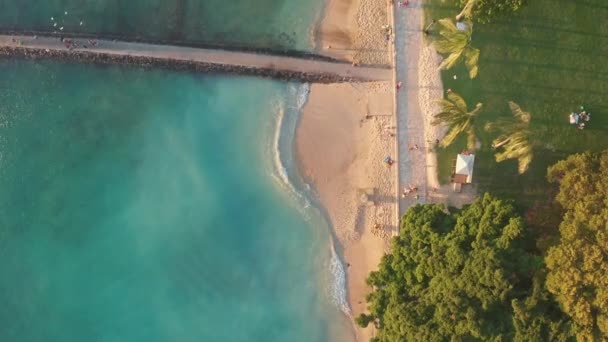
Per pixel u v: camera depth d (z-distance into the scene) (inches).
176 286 1875.0
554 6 1763.0
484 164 1769.2
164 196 1884.8
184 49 1847.9
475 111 1647.4
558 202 1632.6
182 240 1879.9
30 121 1892.2
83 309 1877.5
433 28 1781.5
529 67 1768.0
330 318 1851.6
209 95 1881.2
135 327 1867.6
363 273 1840.6
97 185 1892.2
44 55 1867.6
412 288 1583.4
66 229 1889.8
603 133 1758.1
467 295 1472.7
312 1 1831.9
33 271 1889.8
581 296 1428.4
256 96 1868.8
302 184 1857.8
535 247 1574.8
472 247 1525.6
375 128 1819.6
